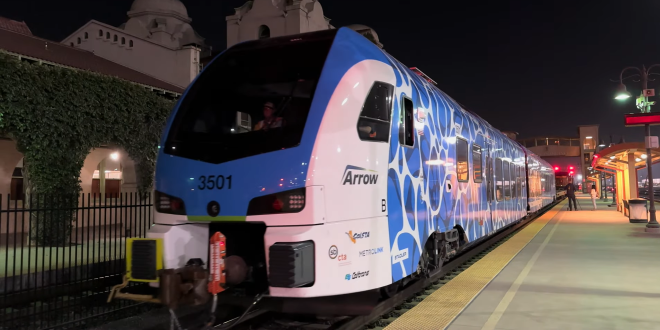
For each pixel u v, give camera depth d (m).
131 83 13.10
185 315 5.96
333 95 4.52
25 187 11.16
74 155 11.48
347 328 4.82
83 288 7.77
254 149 4.41
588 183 63.38
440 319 5.20
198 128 4.82
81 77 11.63
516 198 14.57
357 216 4.54
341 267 4.32
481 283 7.12
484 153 9.97
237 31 25.56
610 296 6.33
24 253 9.79
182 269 4.09
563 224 17.11
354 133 4.61
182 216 4.58
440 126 6.96
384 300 5.71
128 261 4.46
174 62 20.11
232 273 4.38
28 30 19.12
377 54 5.36
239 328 5.00
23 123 10.39
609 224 16.97
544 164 26.34
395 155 5.24
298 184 4.20
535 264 8.82
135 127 13.16
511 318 5.30
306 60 4.81
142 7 27.11
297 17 24.05
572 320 5.23
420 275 6.25
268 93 4.71
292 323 5.11
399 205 5.27
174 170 4.70
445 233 6.86
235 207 4.36
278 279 4.02
